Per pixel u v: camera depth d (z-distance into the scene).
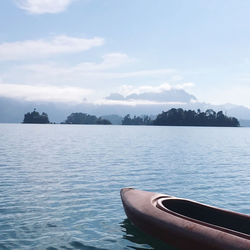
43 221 11.33
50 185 17.70
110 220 11.57
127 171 23.67
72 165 26.58
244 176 22.25
